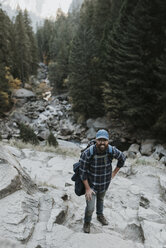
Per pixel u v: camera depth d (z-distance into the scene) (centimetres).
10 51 3625
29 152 902
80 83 2431
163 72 1524
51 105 3450
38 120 2762
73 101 2658
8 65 3366
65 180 600
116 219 355
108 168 265
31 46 4897
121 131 2117
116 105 2019
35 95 3800
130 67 1822
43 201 316
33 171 646
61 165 766
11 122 2552
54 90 4562
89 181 270
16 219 235
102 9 3155
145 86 1722
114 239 249
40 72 6247
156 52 1670
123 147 1839
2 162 321
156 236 288
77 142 2105
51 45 7081
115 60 1978
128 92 1848
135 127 2009
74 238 234
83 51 2453
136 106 1773
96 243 232
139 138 1886
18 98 3391
